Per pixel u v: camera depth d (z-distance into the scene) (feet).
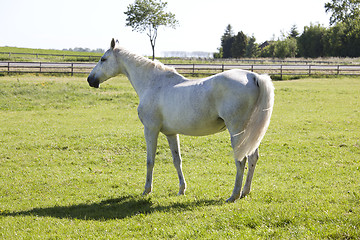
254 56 342.85
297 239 14.24
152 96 22.66
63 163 35.86
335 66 140.15
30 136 45.50
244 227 15.98
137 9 172.65
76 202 24.27
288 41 271.08
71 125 52.70
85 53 267.18
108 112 63.87
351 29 264.93
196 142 41.68
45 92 76.79
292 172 29.94
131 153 38.58
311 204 18.29
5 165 35.12
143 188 27.22
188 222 17.42
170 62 169.27
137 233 17.08
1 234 18.08
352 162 31.91
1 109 66.03
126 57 25.00
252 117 19.53
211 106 20.34
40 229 18.61
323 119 53.47
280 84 96.58
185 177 30.17
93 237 16.92
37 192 27.50
